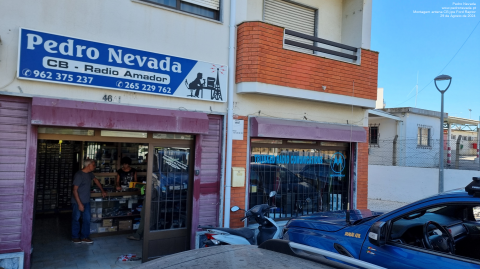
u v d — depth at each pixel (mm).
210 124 6133
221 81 6105
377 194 14016
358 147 7891
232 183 6094
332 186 7707
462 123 20203
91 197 7043
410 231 3207
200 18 5969
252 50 6078
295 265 1951
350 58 7438
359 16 8031
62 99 4773
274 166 6910
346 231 3400
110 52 5109
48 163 9219
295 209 7129
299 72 6547
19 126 4594
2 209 4457
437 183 12289
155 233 5707
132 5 5367
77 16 4941
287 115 6875
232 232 4695
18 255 4461
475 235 3393
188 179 6051
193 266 1957
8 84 4473
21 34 4492
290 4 7742
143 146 8914
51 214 9078
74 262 5566
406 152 15984
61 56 4754
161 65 5512
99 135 5266
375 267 1849
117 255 5988
